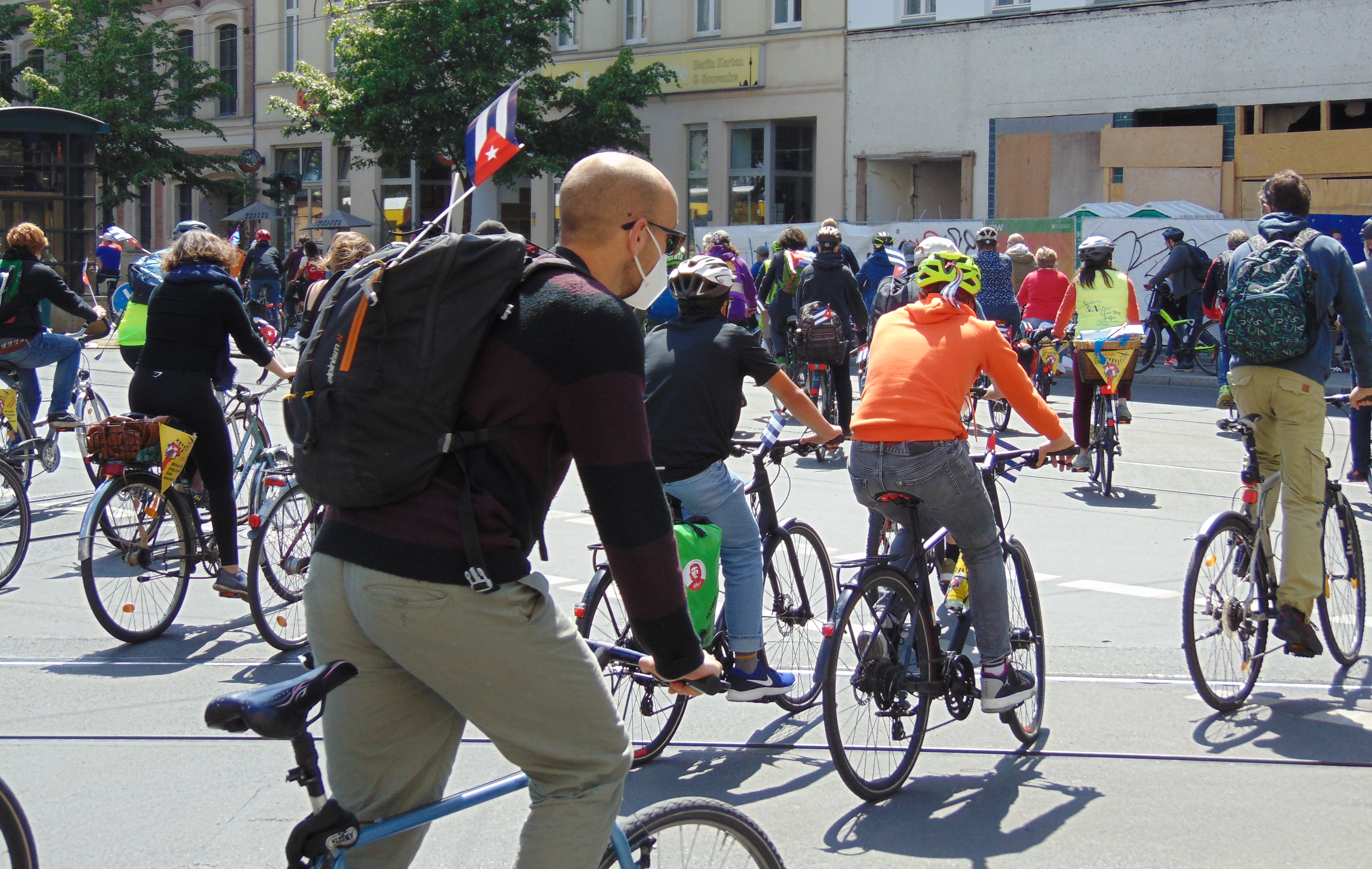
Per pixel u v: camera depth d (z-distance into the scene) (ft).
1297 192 17.01
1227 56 69.82
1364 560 20.12
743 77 86.12
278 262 83.61
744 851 8.93
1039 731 16.06
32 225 30.71
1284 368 16.79
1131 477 34.63
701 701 17.61
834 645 13.57
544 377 7.29
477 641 7.35
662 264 8.73
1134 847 12.91
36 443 30.73
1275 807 13.87
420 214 104.88
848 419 40.09
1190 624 16.19
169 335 20.06
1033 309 43.39
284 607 19.76
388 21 82.12
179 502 20.34
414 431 7.23
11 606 22.00
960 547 14.64
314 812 7.41
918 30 79.61
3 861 8.59
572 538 27.12
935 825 13.48
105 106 101.35
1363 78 66.18
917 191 84.38
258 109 114.32
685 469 14.79
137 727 16.20
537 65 84.99
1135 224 62.85
